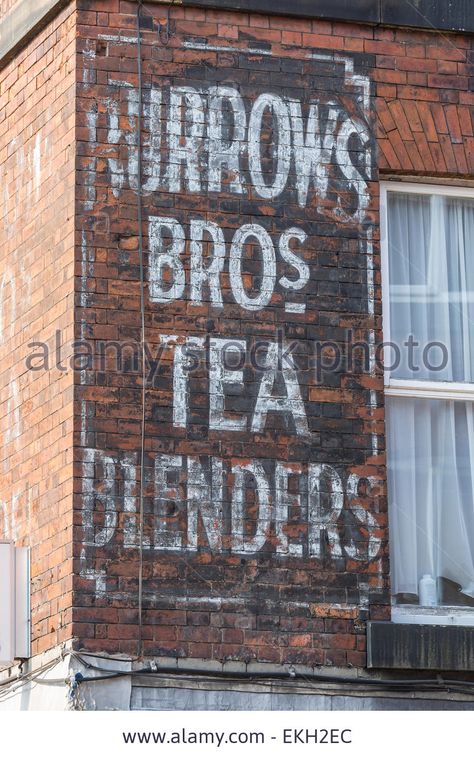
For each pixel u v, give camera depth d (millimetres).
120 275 17250
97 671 16312
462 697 17516
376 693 17203
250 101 18094
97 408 16891
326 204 18141
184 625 16703
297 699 16938
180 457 17047
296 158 18125
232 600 16891
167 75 17844
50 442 17312
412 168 18547
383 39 18734
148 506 16844
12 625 17234
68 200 17438
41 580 17172
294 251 17922
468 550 18234
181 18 18016
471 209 19094
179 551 16844
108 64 17656
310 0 18406
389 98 18625
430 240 18859
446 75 18875
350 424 17703
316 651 17047
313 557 17250
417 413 18469
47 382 17547
